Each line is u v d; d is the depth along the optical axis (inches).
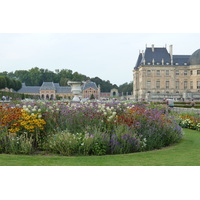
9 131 454.6
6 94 2827.3
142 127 495.8
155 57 4170.8
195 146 521.7
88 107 545.3
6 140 439.2
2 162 364.5
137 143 453.1
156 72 4131.4
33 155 415.8
